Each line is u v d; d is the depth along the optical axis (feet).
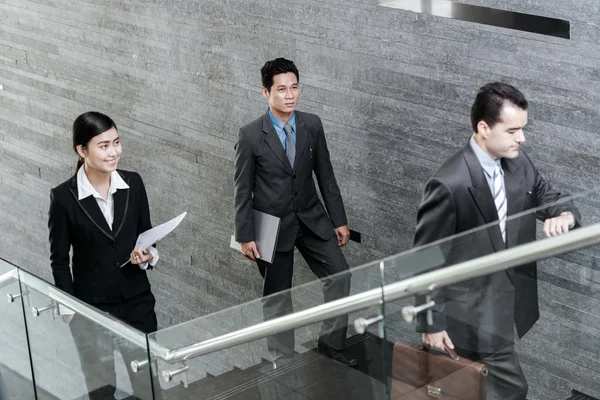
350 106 19.31
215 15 21.81
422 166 18.31
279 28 20.31
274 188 18.48
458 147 17.54
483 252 11.62
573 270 11.94
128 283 17.26
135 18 24.11
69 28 26.37
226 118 22.58
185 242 25.13
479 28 16.49
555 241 11.64
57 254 16.93
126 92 25.30
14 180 30.63
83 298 17.16
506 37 16.15
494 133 13.33
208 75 22.61
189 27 22.63
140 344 12.73
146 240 16.98
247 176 18.47
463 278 11.44
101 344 13.53
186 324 13.62
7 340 16.55
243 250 18.81
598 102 15.23
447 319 11.51
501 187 13.84
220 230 23.93
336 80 19.43
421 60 17.65
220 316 13.69
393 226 19.31
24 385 16.53
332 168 18.93
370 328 11.82
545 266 11.87
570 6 15.15
